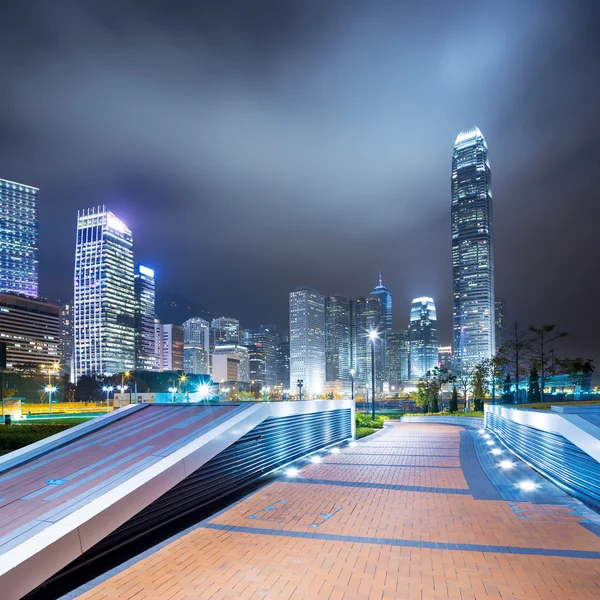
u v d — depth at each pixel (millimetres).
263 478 11516
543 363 35844
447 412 54906
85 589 5301
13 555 5145
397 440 20938
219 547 6621
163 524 7578
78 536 5781
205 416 11078
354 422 21344
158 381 125188
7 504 6762
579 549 6469
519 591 5172
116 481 7227
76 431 10758
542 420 11664
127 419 11844
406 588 5277
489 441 20297
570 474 9906
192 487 8430
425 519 7984
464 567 5867
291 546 6664
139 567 5906
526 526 7547
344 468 13055
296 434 14648
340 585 5375
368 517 8117
